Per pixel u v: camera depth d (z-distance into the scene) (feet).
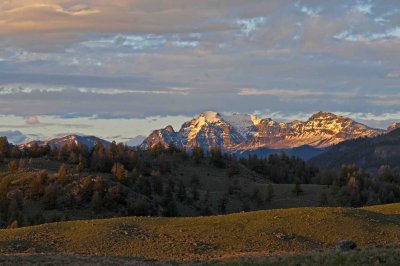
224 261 147.74
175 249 203.21
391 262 117.70
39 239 216.95
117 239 215.51
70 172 500.33
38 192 429.38
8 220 383.65
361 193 549.13
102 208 420.36
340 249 152.15
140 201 436.35
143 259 188.75
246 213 247.91
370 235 214.48
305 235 216.54
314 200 565.53
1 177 478.18
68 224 237.04
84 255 190.19
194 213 494.18
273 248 203.00
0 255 180.45
